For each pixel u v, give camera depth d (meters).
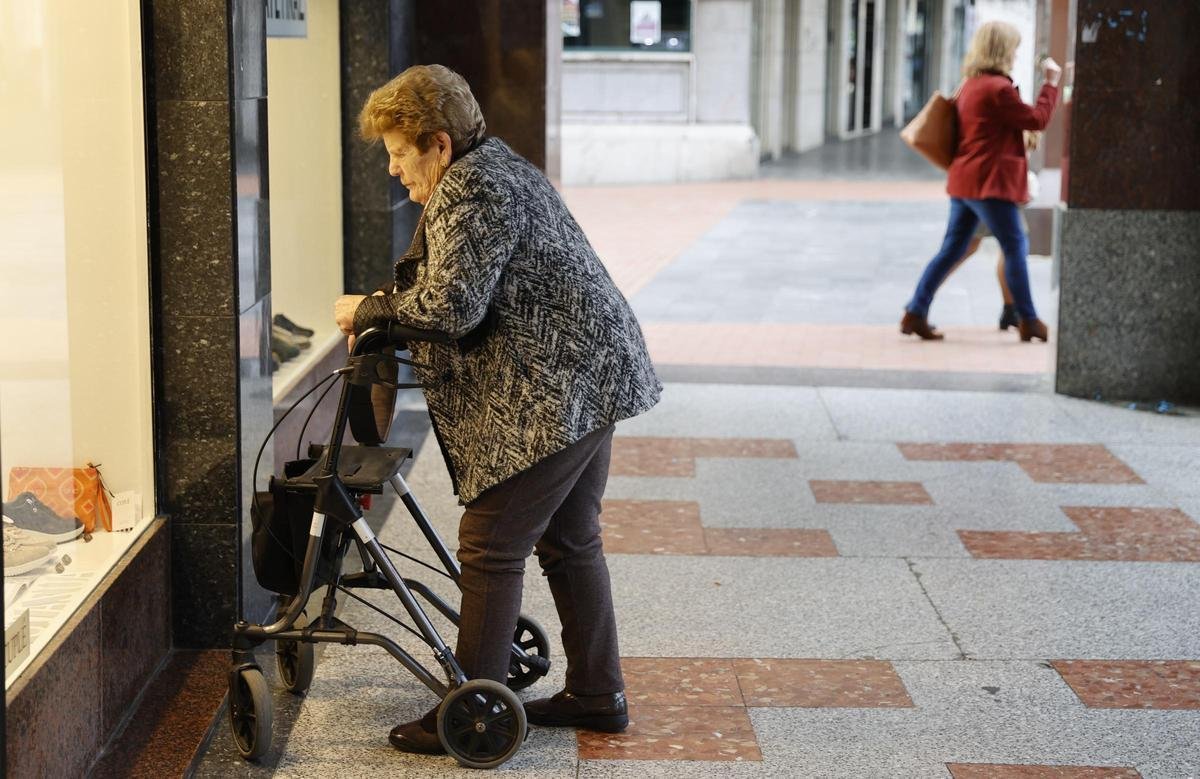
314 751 3.74
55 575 3.69
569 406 3.44
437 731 3.64
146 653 4.02
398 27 7.06
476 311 3.31
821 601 4.84
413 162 3.43
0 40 3.38
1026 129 8.97
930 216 16.31
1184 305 7.55
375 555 3.60
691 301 10.92
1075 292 7.64
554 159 8.13
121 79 3.94
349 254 7.05
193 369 4.14
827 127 28.34
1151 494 6.05
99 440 3.98
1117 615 4.72
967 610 4.77
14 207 3.46
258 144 4.32
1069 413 7.42
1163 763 3.71
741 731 3.88
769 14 23.11
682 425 7.18
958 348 9.13
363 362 3.44
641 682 4.19
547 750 3.76
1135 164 7.44
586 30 20.09
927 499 5.99
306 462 3.77
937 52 35.19
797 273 12.32
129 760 3.61
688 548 5.37
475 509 3.56
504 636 3.61
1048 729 3.90
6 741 2.92
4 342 3.43
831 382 8.15
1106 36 7.30
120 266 4.02
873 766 3.69
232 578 4.26
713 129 20.34
